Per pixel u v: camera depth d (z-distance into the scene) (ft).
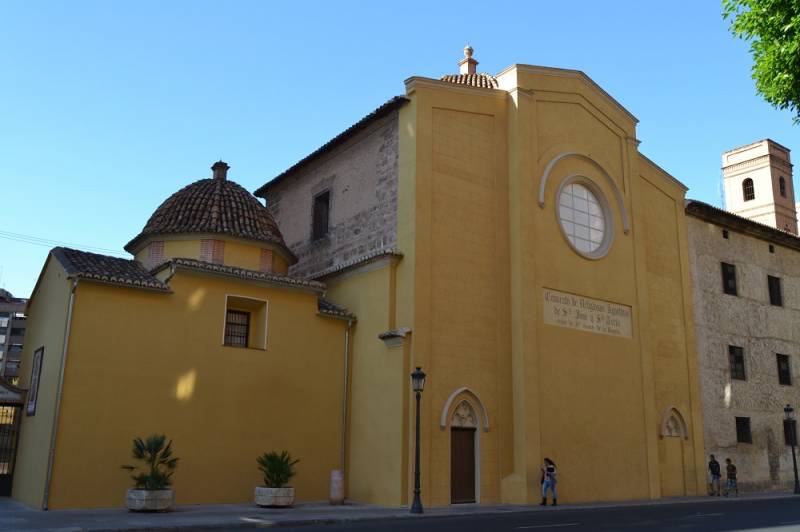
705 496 83.97
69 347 54.13
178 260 60.03
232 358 62.13
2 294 290.76
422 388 59.21
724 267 100.63
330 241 81.41
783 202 149.28
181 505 56.85
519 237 71.61
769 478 95.86
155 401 57.26
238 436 61.05
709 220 99.66
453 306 67.26
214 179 80.79
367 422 66.18
